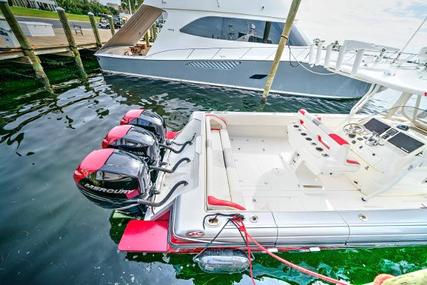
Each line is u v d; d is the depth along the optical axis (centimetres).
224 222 178
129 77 777
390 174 229
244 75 669
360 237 185
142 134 256
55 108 546
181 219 177
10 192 279
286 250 195
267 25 643
